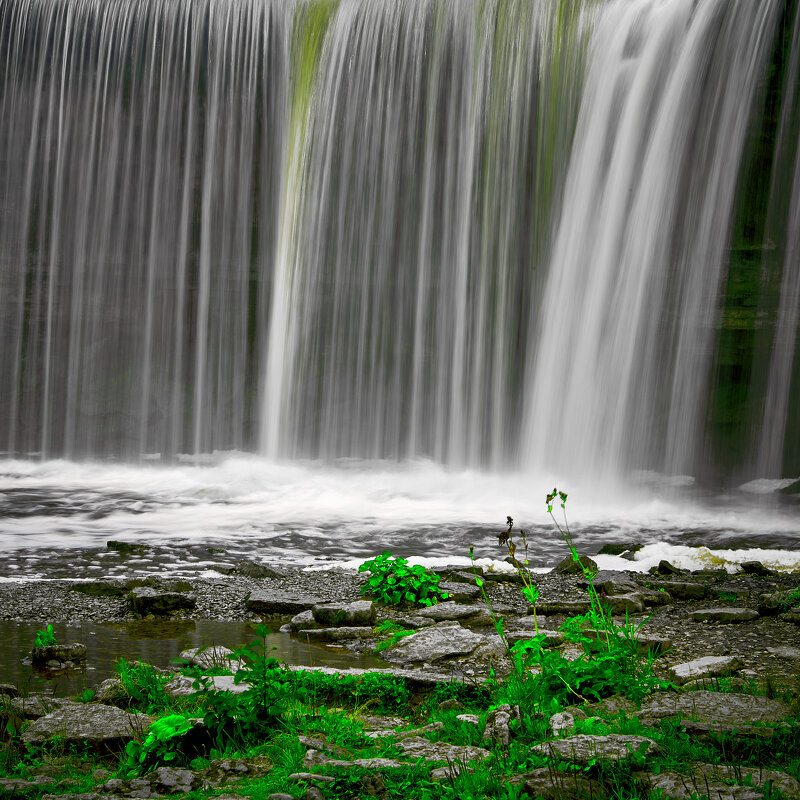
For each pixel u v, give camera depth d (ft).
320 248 71.82
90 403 77.61
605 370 57.77
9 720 18.97
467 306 66.54
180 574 36.52
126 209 76.79
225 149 74.90
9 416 79.05
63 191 78.07
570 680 20.21
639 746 15.98
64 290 78.18
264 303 74.95
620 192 57.47
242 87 74.38
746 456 52.49
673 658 24.08
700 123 53.21
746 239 51.55
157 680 21.20
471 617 28.89
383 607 30.25
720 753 16.24
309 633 26.99
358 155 70.38
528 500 55.77
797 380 50.39
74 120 77.71
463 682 21.06
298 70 73.36
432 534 46.50
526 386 63.21
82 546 42.98
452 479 62.85
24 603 30.99
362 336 70.54
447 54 67.21
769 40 50.08
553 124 62.23
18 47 78.89
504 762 16.20
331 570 36.63
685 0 55.01
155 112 76.02
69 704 19.84
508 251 64.49
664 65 55.52
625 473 56.49
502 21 64.85
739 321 52.19
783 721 17.67
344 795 14.89
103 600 31.48
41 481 67.05
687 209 53.78
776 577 35.32
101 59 76.95
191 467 73.05
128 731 17.97
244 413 75.36
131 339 77.15
